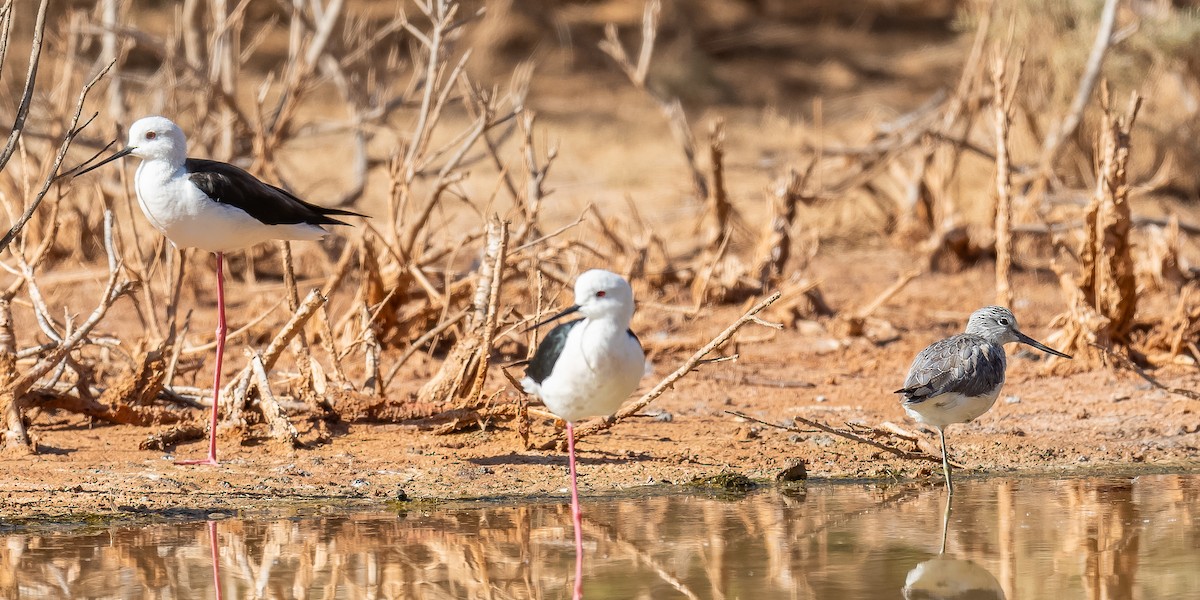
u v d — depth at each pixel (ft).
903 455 35.45
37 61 31.32
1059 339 45.09
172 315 41.09
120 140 46.26
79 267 56.95
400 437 36.11
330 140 86.22
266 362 36.45
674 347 47.62
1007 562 26.23
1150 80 75.25
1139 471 34.32
